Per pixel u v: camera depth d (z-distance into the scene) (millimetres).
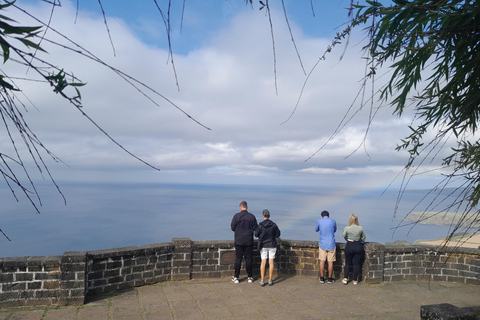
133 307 5199
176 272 6559
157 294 5793
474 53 2020
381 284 6723
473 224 1647
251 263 6645
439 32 1757
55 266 5156
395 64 2074
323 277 6770
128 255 5969
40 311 4891
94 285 5562
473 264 6797
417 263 7074
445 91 2191
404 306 5574
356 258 6684
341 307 5469
